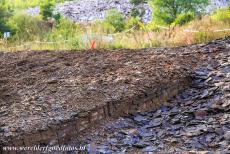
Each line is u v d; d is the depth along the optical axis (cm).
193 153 364
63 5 2164
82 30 1374
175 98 484
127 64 567
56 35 1262
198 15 1148
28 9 2067
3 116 425
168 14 1121
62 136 400
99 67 561
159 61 572
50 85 508
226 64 536
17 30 1259
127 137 405
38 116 420
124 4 2002
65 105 445
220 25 951
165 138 400
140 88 479
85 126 420
